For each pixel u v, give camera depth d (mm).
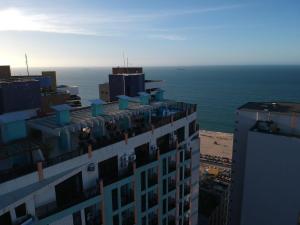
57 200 31844
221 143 189500
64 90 65062
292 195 50969
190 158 51656
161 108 52219
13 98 43312
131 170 38594
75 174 32938
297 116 51188
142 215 42312
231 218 63125
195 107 55188
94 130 39875
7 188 26734
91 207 34688
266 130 53562
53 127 35281
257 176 53906
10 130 32562
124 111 44250
